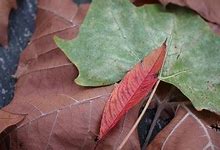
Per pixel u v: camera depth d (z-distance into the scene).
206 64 0.47
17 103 0.47
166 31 0.48
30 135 0.46
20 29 0.51
